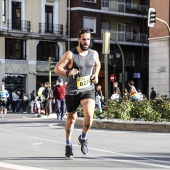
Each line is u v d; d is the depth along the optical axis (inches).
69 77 483.2
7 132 888.3
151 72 2263.8
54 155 542.3
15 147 628.7
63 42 2908.5
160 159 523.8
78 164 471.8
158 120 979.9
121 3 3125.0
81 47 483.8
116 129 959.6
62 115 1382.9
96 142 703.7
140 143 693.3
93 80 484.4
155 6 2239.2
